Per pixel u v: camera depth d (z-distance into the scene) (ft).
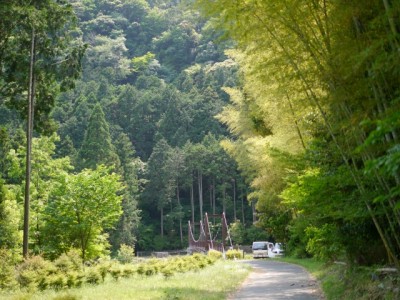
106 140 173.27
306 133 48.75
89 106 239.91
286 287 45.21
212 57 317.63
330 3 23.79
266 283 49.75
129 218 178.19
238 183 213.46
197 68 297.12
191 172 222.07
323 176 30.14
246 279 55.52
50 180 98.17
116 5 398.62
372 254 33.71
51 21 72.54
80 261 67.00
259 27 26.30
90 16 380.37
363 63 20.35
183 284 49.37
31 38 71.26
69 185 83.35
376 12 20.52
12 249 76.43
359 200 26.25
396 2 17.03
